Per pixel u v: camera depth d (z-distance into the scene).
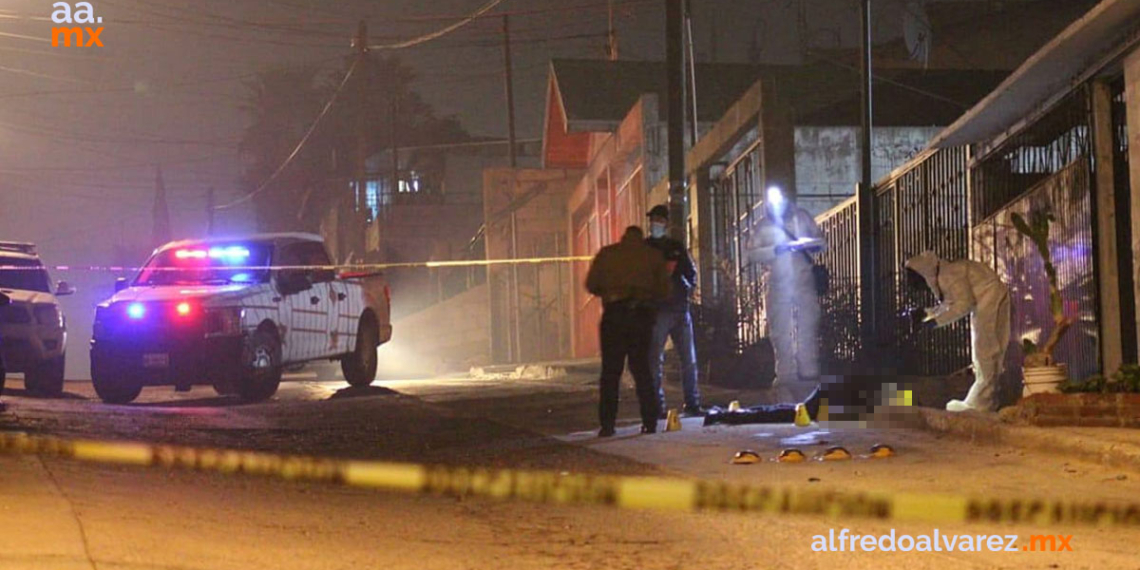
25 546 8.31
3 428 16.27
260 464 8.16
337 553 8.95
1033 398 13.50
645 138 36.47
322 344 24.67
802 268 19.12
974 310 15.56
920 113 35.62
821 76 41.59
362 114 53.88
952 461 12.60
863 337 23.44
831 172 33.62
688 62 37.78
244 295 22.52
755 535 9.65
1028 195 18.75
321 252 25.86
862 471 12.17
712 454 13.81
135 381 22.80
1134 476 11.34
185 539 9.09
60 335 26.23
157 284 23.86
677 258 17.88
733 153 32.19
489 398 22.22
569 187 50.84
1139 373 13.76
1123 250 16.67
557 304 50.34
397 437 16.42
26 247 27.44
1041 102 18.38
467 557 8.96
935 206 22.02
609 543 9.46
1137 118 15.87
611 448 14.73
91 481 11.45
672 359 27.31
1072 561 8.62
